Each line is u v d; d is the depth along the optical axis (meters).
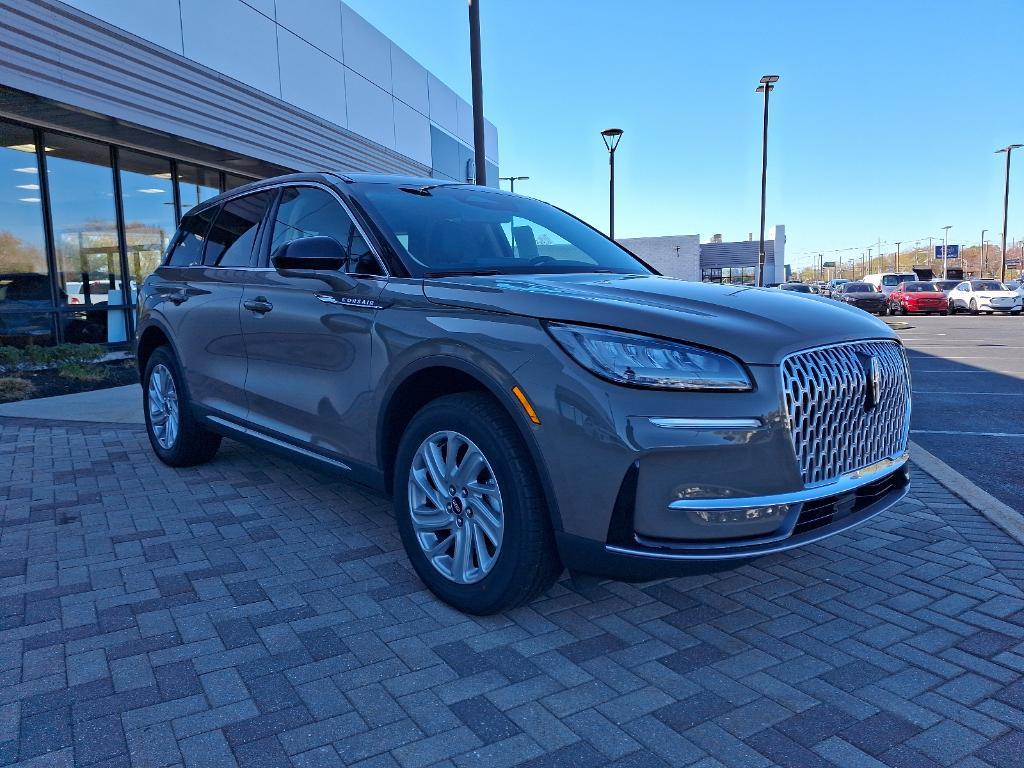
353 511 4.36
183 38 12.52
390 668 2.65
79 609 3.10
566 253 4.04
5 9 9.21
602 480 2.52
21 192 11.36
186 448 5.08
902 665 2.67
